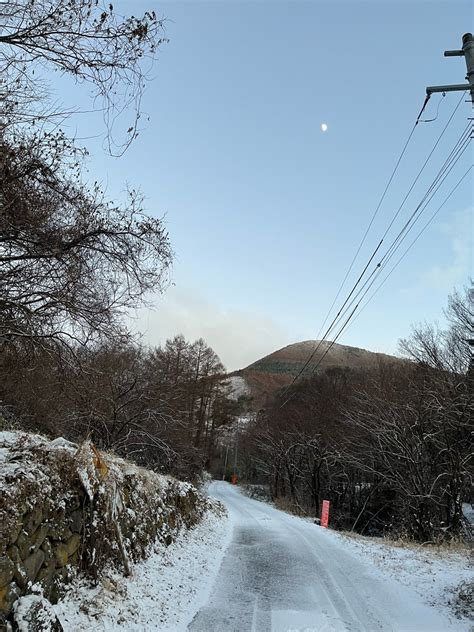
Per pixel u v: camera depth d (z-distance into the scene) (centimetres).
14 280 679
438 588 788
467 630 585
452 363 2088
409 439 2086
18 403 953
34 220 632
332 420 3180
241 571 872
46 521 456
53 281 692
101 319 728
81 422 1355
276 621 591
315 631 559
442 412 1942
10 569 368
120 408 1455
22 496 414
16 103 538
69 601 469
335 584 802
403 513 2289
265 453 4619
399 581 842
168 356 2588
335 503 3456
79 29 512
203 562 895
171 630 521
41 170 617
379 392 2519
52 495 479
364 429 2389
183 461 2155
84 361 869
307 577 847
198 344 4150
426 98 733
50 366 812
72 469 543
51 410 1064
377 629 580
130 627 485
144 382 1620
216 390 4653
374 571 923
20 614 359
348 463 2855
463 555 1121
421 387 2152
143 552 733
